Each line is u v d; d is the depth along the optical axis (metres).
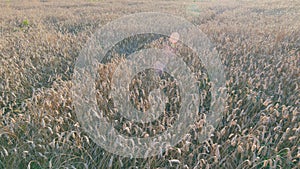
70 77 4.53
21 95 3.98
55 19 10.92
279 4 16.05
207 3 19.30
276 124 3.05
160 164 2.53
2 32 8.24
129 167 2.38
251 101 3.39
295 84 3.82
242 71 4.39
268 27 7.73
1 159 2.60
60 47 6.00
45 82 4.62
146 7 15.04
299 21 8.75
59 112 3.14
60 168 2.49
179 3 18.94
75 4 17.78
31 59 5.45
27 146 2.67
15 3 18.62
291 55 5.09
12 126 2.82
